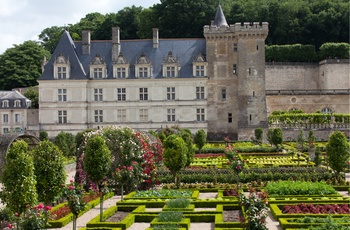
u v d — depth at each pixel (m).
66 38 99.38
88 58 99.12
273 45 130.12
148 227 31.23
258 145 83.38
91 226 30.58
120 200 40.12
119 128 46.75
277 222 31.44
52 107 96.38
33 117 101.12
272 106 109.12
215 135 98.00
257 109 96.69
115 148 44.81
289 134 96.00
